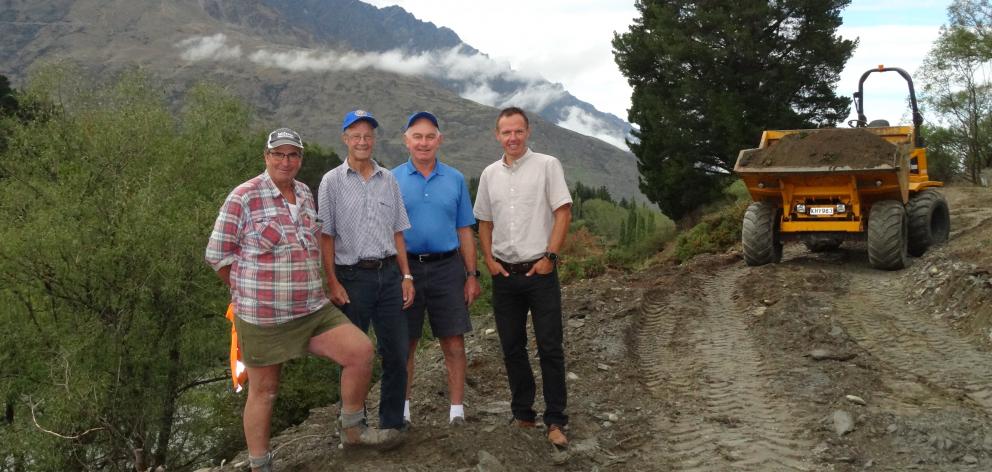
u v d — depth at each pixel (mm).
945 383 5766
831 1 24562
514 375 4820
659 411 5574
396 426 4320
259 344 3730
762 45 24391
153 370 16500
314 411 6289
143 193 16047
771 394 5816
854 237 10500
